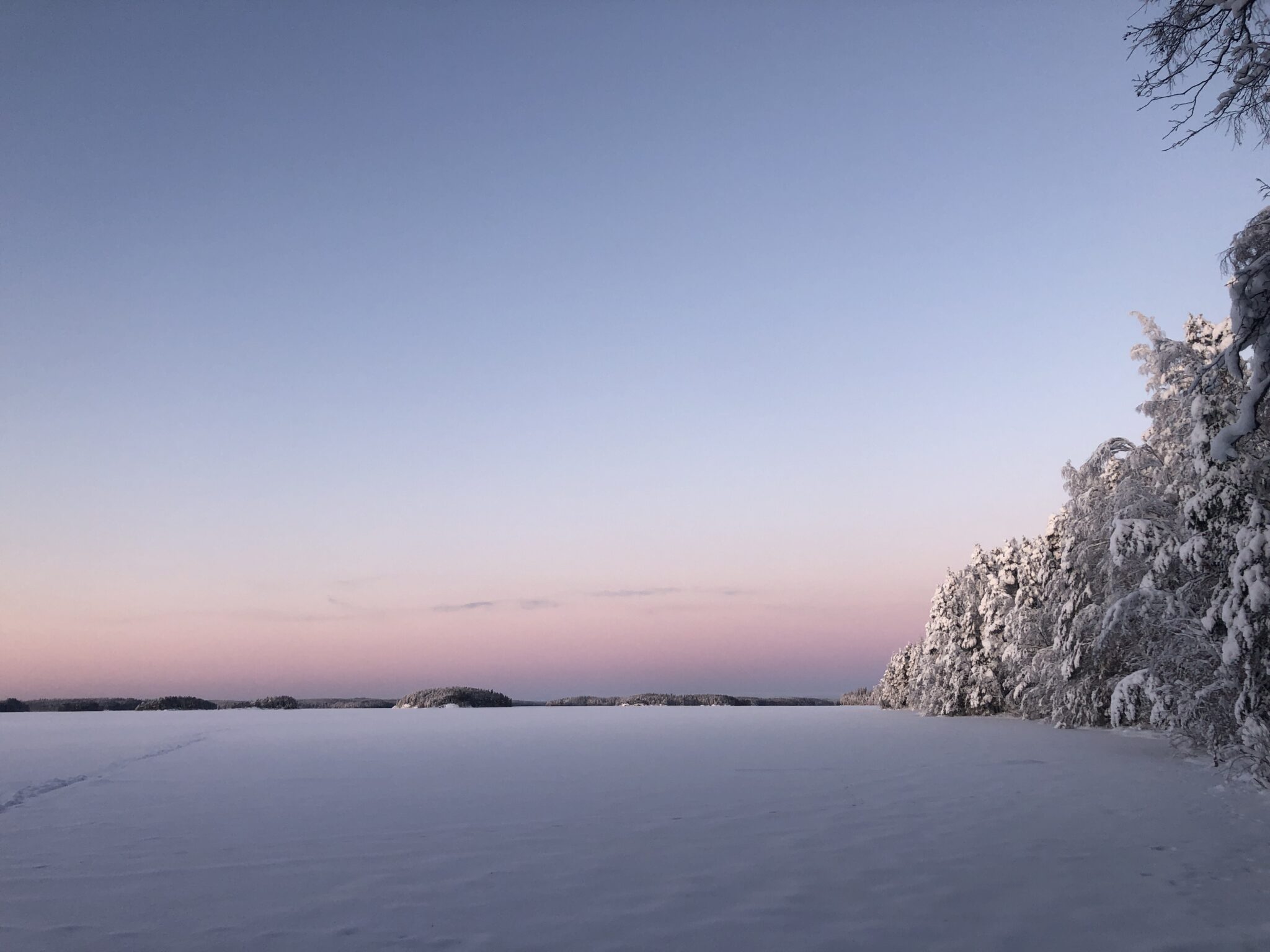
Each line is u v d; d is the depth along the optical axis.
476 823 9.66
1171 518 18.98
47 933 5.68
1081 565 24.45
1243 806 10.46
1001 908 6.04
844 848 8.09
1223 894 6.36
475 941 5.42
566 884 6.84
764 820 9.74
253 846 8.46
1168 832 8.82
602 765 15.77
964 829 9.02
